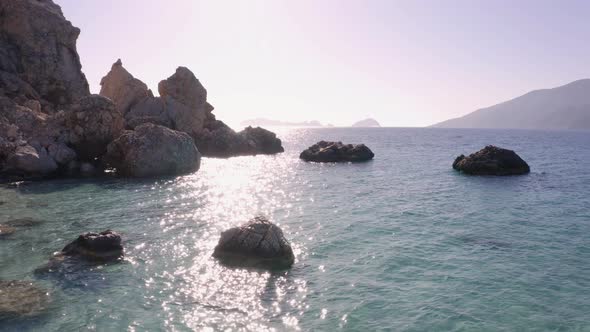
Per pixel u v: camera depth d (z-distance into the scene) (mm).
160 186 33875
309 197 30141
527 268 15648
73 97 54406
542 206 26562
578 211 25156
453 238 19547
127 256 16750
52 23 52844
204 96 62250
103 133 41250
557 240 19281
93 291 13453
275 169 47500
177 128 58812
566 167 48750
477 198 29281
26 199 27203
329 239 19406
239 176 41125
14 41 50312
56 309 12195
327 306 12578
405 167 49531
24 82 48406
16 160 33688
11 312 11922
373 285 14086
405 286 13992
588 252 17516
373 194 31219
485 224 22172
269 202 28281
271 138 74688
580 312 12172
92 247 16250
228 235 16859
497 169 41375
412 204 27344
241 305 12656
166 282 14273
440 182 36969
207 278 14648
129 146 39000
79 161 39750
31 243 18109
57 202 26594
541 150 81875
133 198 28594
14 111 39188
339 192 32219
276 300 13008
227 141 63594
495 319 11742
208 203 27578
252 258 16250
